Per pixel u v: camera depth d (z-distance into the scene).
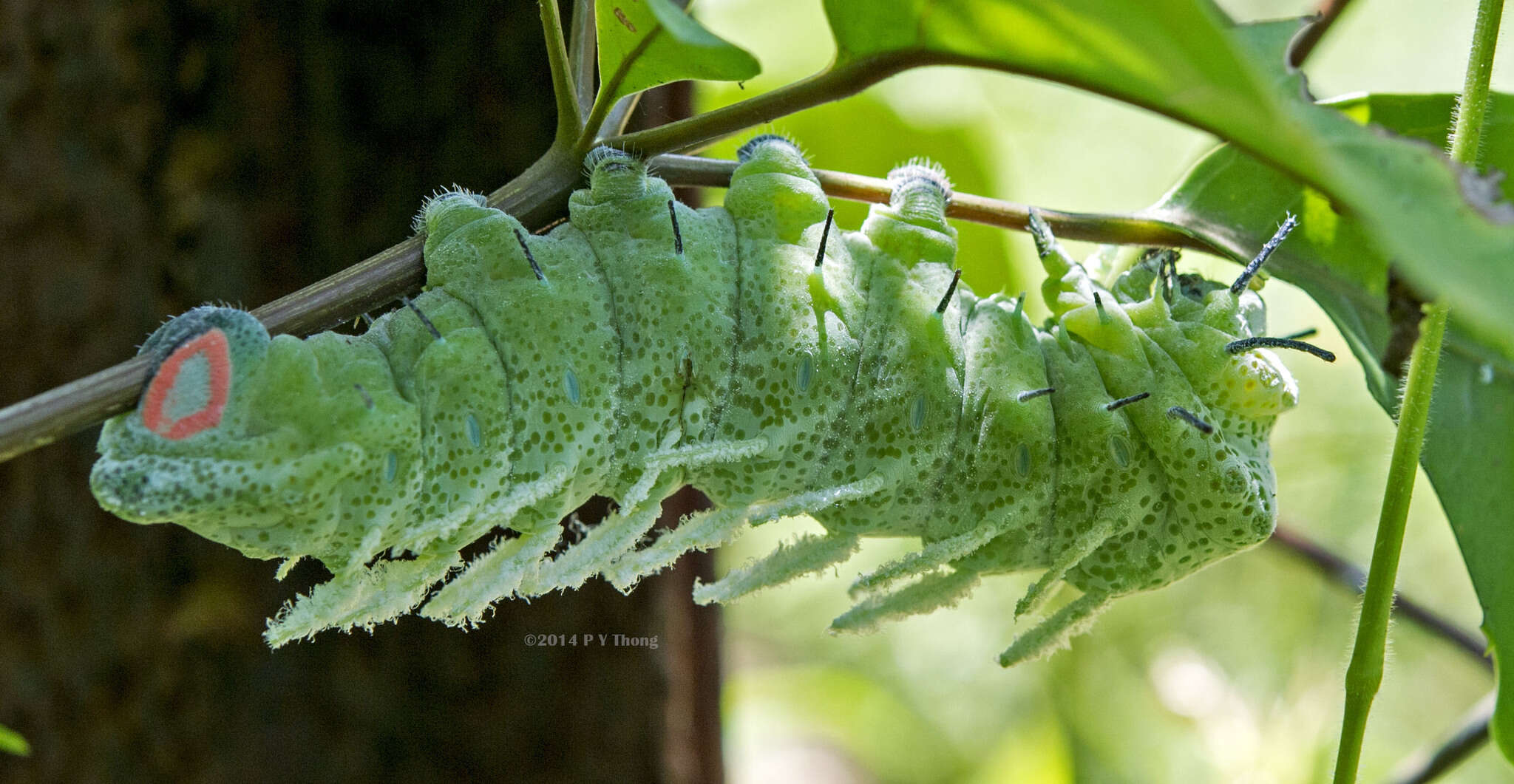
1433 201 0.37
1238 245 0.43
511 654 0.50
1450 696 0.75
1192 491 0.42
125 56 0.49
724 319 0.41
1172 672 0.59
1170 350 0.43
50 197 0.49
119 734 0.50
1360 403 0.65
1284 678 0.61
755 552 0.82
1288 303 0.66
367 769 0.50
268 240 0.50
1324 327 0.65
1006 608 0.83
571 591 0.50
